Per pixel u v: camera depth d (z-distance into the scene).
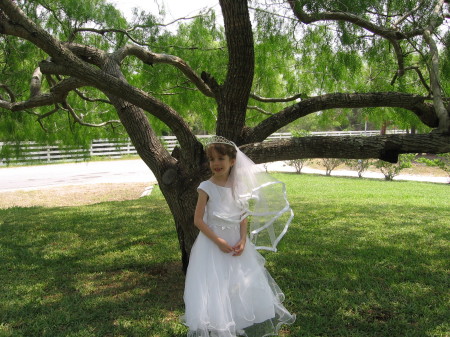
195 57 7.17
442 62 4.84
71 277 4.88
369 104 4.28
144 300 4.12
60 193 13.65
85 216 8.80
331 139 3.99
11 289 4.48
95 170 20.14
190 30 7.22
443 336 3.26
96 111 8.95
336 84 6.83
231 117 4.25
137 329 3.45
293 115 4.31
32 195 13.27
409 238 6.47
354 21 4.58
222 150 3.12
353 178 17.02
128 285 4.57
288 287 4.36
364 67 6.57
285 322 3.15
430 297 4.02
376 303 3.89
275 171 19.92
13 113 7.82
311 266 5.08
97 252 5.98
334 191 12.86
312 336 3.30
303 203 10.25
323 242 6.27
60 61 3.63
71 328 3.51
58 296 4.28
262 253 5.68
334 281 4.50
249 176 3.20
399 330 3.37
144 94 3.94
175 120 4.07
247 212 3.21
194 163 4.20
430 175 18.03
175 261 5.43
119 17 6.69
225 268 3.02
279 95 7.92
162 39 7.00
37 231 7.45
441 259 5.30
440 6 4.42
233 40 3.98
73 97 8.59
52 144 9.30
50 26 6.42
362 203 10.16
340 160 17.73
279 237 3.36
